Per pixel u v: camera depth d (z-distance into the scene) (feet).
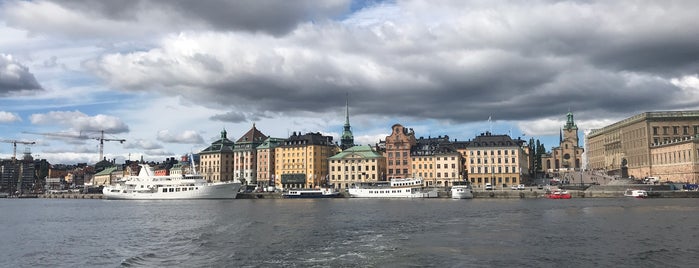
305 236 270.46
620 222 317.83
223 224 337.11
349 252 219.82
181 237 274.98
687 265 186.70
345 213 426.10
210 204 620.90
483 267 186.19
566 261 194.70
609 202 542.57
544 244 233.76
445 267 187.21
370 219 363.76
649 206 463.83
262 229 304.09
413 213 414.82
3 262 210.79
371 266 191.01
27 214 491.31
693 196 628.69
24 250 239.91
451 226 310.04
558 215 375.66
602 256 203.62
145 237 280.10
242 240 257.55
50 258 218.59
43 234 303.27
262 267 191.01
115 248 242.58
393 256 209.26
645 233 264.72
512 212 410.72
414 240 251.80
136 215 442.09
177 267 193.36
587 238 249.96
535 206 486.38
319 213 430.20
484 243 239.30
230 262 200.54
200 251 226.38
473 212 416.05
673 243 231.71
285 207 533.14
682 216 352.49
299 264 195.83
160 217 412.16
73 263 206.90
